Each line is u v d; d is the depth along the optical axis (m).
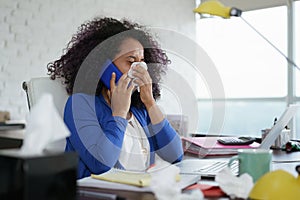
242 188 0.92
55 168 0.71
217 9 1.20
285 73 3.91
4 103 3.39
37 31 3.56
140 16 4.18
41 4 3.58
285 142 1.83
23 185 0.67
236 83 4.28
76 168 0.75
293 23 3.84
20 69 3.47
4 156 0.69
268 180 0.84
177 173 1.04
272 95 4.03
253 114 4.16
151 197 0.90
